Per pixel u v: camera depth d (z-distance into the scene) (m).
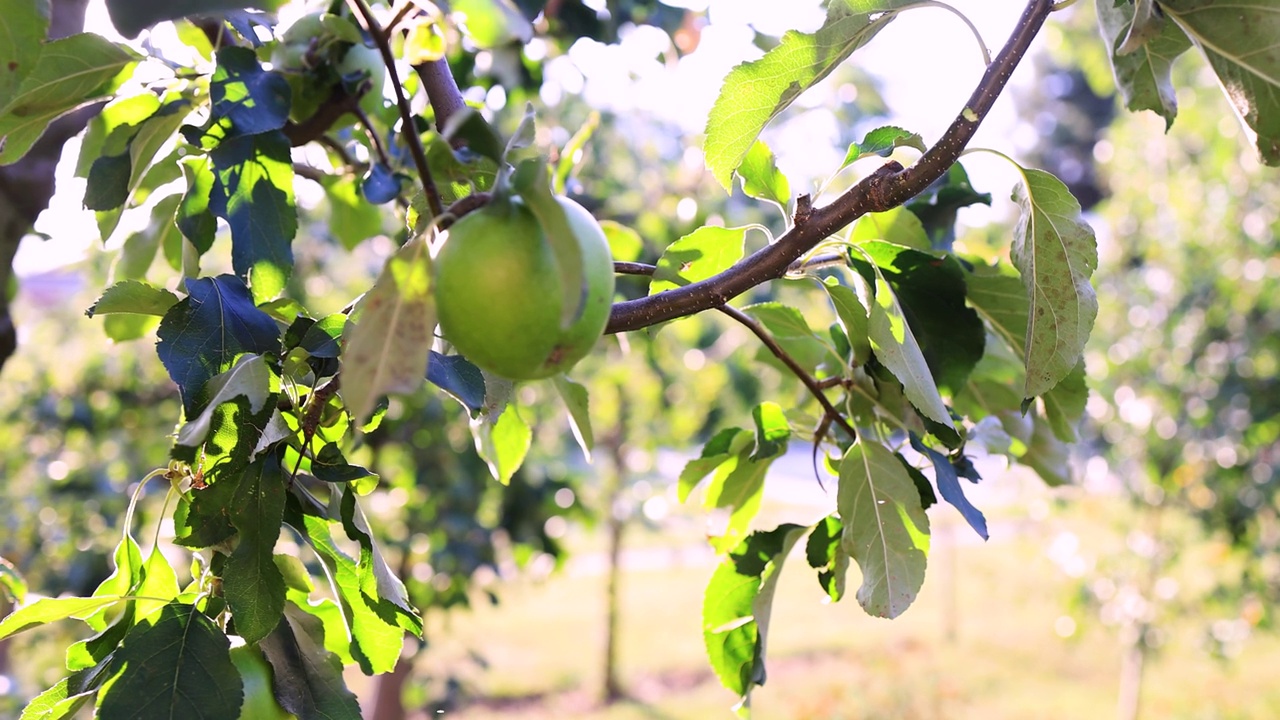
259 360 1.13
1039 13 1.17
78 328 5.60
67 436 5.13
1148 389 6.45
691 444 8.02
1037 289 1.32
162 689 1.09
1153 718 7.98
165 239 1.90
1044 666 9.61
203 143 1.31
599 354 5.43
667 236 4.02
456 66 2.47
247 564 1.14
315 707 1.22
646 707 8.84
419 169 0.97
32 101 1.38
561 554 5.08
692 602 12.97
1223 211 6.29
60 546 4.53
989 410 1.90
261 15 1.40
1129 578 6.68
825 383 1.57
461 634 10.86
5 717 3.28
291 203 1.37
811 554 1.60
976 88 1.19
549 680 9.50
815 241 1.26
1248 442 5.99
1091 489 7.34
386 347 0.93
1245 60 1.29
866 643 10.65
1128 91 1.50
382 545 4.50
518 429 1.82
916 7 1.27
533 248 0.95
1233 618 6.61
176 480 1.25
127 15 0.95
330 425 1.25
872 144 1.40
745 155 1.47
